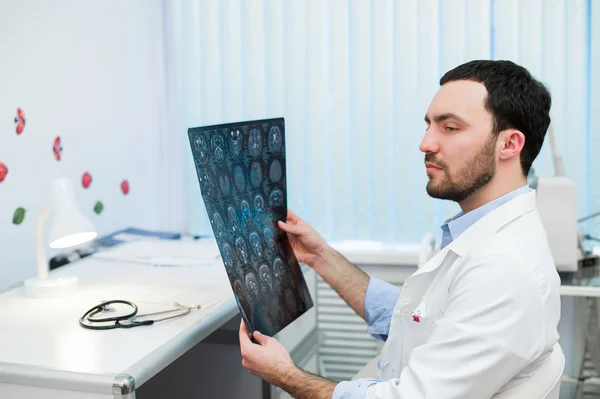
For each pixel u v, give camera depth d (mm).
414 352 1178
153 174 2975
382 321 1674
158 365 1239
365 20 2676
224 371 2076
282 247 1577
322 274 1721
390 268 2750
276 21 2746
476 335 1103
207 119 2867
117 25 2666
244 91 2814
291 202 2816
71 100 2412
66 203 1592
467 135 1243
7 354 1266
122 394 1139
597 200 2604
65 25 2367
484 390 1110
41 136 2270
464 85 1260
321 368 2604
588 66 2566
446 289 1248
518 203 1249
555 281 1172
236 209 1399
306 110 2758
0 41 2078
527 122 1242
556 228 2113
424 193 2717
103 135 2604
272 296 1455
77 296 1643
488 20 2590
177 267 1931
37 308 1552
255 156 1486
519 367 1104
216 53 2826
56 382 1169
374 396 1183
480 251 1185
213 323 1461
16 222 2172
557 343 1237
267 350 1324
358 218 2781
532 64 2584
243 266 1376
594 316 2510
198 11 2830
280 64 2766
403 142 2699
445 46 2615
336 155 2760
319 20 2705
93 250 2338
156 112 2963
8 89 2117
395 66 2666
